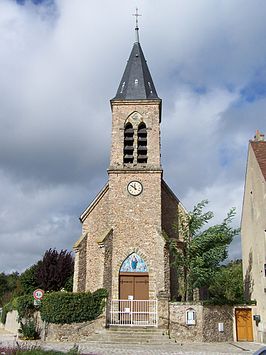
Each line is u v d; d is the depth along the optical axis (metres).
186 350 16.58
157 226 24.22
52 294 20.80
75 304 20.36
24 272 33.50
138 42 30.50
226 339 20.78
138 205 24.70
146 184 25.09
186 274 21.97
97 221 25.78
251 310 21.81
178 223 24.97
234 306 21.77
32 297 21.64
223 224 22.52
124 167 25.38
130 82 27.86
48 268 30.58
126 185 25.11
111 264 23.58
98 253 25.05
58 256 31.25
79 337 20.05
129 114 26.61
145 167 25.31
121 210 24.64
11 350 12.16
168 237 23.97
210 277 21.83
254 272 22.75
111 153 25.81
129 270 23.64
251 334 21.42
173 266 23.12
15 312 25.64
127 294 23.23
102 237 23.45
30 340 20.20
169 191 26.33
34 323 21.08
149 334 19.45
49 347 17.09
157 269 23.11
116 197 24.91
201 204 23.05
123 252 23.88
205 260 21.78
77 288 24.17
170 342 18.92
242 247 26.98
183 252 22.86
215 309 20.86
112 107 26.77
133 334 19.44
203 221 22.61
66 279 30.66
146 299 23.11
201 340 19.77
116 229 24.30
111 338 19.16
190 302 20.28
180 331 19.86
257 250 22.06
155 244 23.91
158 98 26.94
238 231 22.56
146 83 27.95
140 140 26.20
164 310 20.11
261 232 21.16
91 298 20.69
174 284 23.36
